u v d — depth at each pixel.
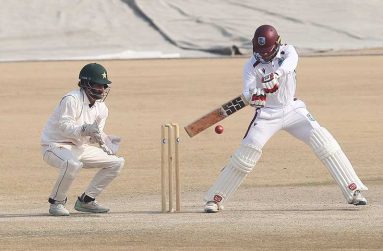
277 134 68.25
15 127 76.75
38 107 91.50
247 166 37.84
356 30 199.62
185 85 110.38
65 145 37.78
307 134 38.00
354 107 86.56
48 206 42.00
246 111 85.56
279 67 36.94
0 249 31.77
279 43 37.50
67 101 37.03
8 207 41.78
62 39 192.00
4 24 198.50
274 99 37.62
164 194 38.94
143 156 59.47
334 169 38.06
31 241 33.03
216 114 37.16
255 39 37.12
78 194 46.22
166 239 33.00
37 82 118.00
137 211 39.50
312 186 46.72
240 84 110.44
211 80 116.50
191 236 33.44
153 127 74.50
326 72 124.94
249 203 41.28
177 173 38.91
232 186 38.34
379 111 83.19
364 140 65.31
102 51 181.88
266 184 47.78
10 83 117.19
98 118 38.12
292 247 31.41
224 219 36.72
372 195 42.94
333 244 31.75
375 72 123.44
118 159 38.75
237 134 69.88
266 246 31.62
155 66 143.75
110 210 40.03
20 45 188.00
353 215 37.16
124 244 32.28
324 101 91.88
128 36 192.75
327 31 198.75
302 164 54.75
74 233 34.41
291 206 40.06
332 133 69.44
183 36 190.75
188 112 84.38
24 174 53.28
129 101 94.12
